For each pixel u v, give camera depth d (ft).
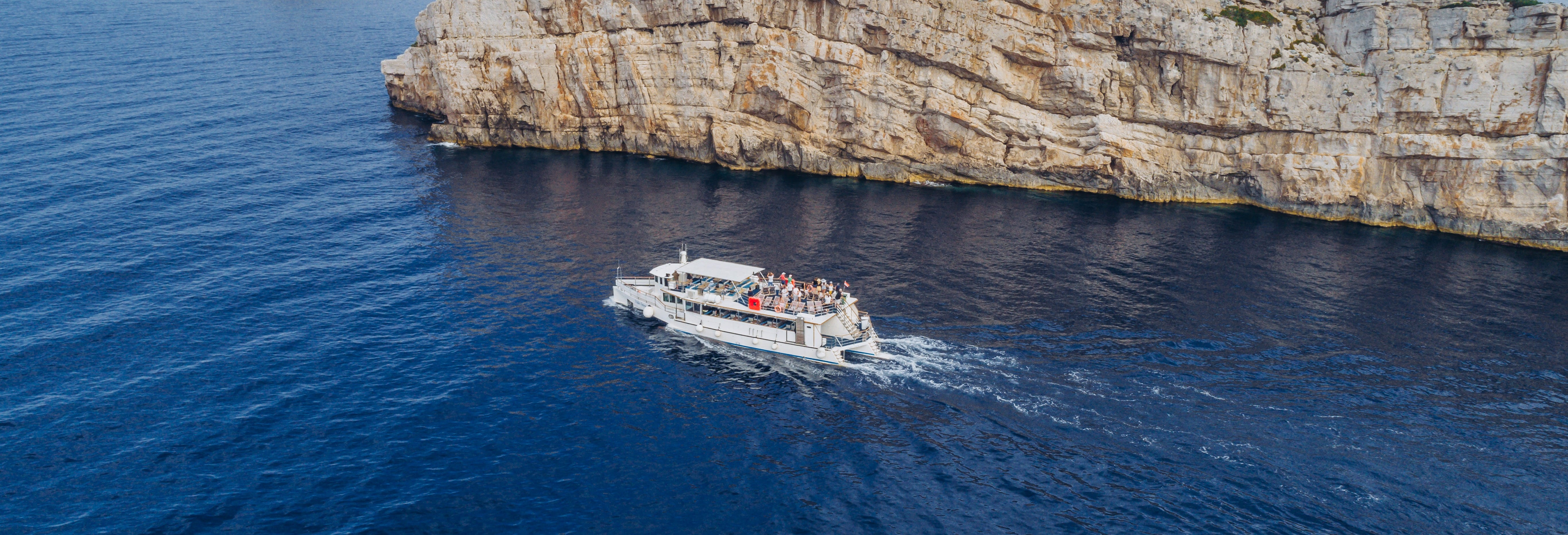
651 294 229.04
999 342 212.84
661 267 237.25
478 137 394.52
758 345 216.33
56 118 387.55
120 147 353.92
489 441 173.88
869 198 330.13
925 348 209.56
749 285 229.86
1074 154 338.34
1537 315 230.68
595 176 353.51
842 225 297.94
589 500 157.69
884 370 201.16
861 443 175.11
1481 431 175.42
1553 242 281.13
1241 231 297.12
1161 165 330.75
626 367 205.05
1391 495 156.76
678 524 152.25
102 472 160.66
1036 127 335.26
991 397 189.06
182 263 252.21
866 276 253.03
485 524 150.82
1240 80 309.22
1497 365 202.49
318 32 634.43
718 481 163.63
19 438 169.27
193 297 231.30
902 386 194.59
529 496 158.40
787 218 304.30
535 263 261.24
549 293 241.35
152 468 162.30
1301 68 301.43
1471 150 285.23
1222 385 192.34
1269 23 306.96
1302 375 196.65
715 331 220.23
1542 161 277.23
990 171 348.18
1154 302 235.61
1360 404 184.75
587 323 225.56
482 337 215.51
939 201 327.26
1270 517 152.05
